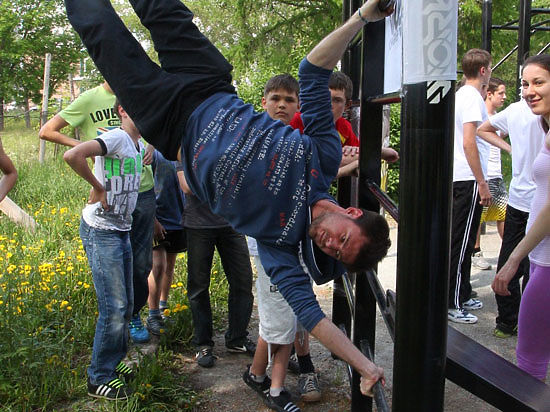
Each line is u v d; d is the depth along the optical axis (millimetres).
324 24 12977
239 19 13758
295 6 13773
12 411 3004
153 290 4129
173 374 3656
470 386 1663
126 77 2199
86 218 3180
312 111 2031
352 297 2668
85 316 4137
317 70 2002
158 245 4121
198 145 2043
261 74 11242
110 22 2242
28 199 8516
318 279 2109
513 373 1730
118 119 4219
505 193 5609
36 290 4211
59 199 8547
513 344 4035
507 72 19047
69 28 35375
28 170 10375
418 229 1464
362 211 1979
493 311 4723
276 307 2969
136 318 3982
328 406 3293
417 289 1483
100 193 3080
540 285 2494
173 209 4184
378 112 2531
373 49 2463
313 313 1886
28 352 3283
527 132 3781
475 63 4336
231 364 3826
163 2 2215
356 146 3291
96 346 3178
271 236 1973
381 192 2295
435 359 1512
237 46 13609
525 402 1582
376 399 1819
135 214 3723
